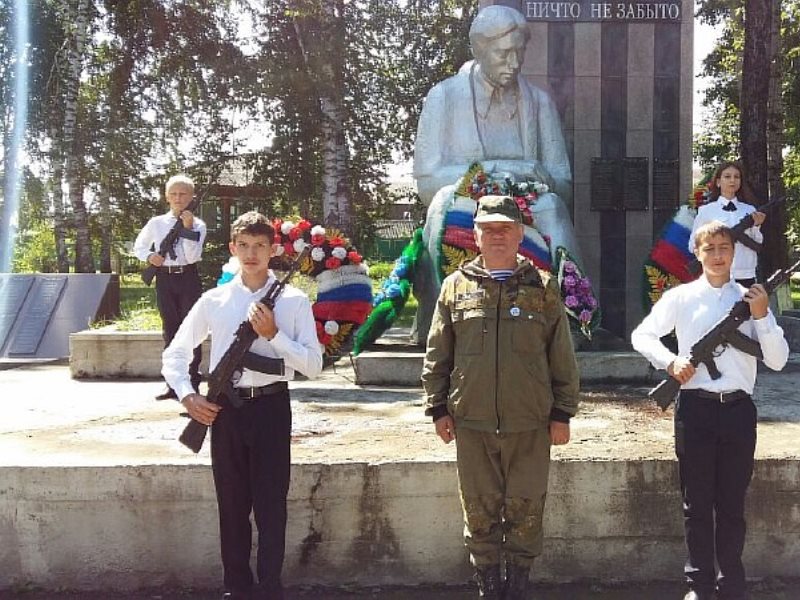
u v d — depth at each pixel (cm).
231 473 350
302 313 351
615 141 948
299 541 431
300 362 341
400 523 433
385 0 1909
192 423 348
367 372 706
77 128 1856
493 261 355
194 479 427
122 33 1919
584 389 670
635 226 948
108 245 2131
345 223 1841
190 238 657
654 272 776
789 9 1727
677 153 952
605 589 432
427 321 777
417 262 783
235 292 356
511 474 359
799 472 438
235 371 344
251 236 351
